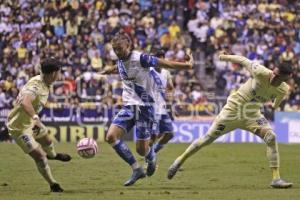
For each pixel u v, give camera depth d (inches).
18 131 994.7
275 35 3026.6
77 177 1254.9
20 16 2940.5
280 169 1425.9
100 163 1517.0
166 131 1371.8
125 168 1417.3
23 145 1000.2
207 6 3112.7
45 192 1031.0
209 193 1024.9
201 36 3009.4
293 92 2672.2
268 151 1098.7
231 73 2812.5
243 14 3102.9
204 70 2896.2
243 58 1089.4
